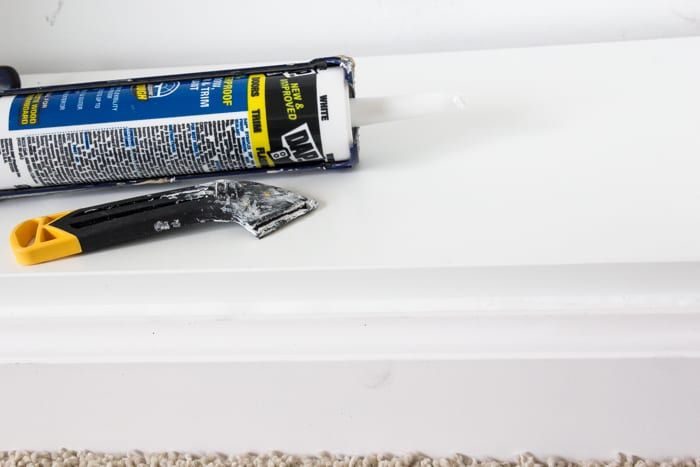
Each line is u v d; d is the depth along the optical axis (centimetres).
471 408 93
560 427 94
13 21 111
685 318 78
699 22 109
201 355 83
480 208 82
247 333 82
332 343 82
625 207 80
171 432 99
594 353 81
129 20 111
